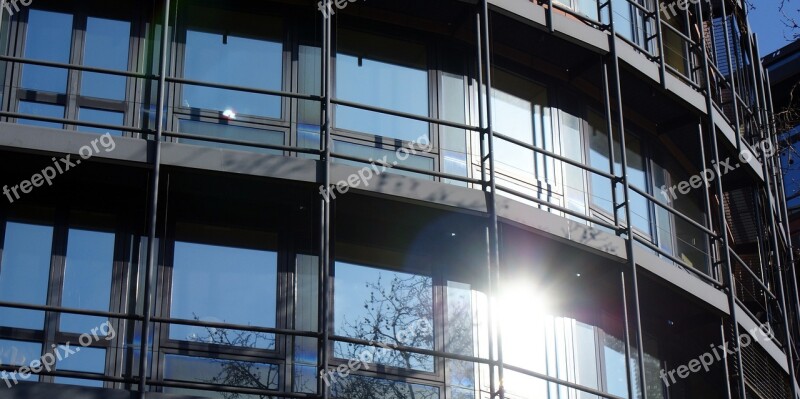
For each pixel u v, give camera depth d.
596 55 17.77
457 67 17.34
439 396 15.46
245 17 16.41
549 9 17.02
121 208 15.02
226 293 15.01
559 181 17.70
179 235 15.08
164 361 14.39
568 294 17.39
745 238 22.16
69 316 14.33
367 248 15.84
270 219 15.55
